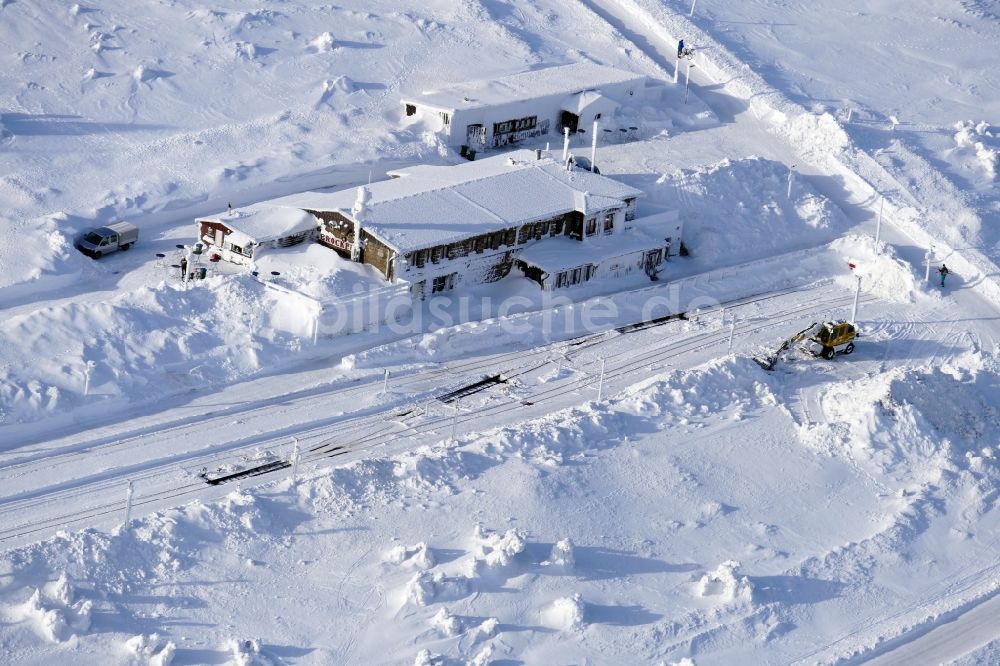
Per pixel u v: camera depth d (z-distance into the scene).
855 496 57.03
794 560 52.25
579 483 54.72
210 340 62.56
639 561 50.91
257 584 47.12
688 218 82.81
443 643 45.47
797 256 80.94
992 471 59.53
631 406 60.97
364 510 51.47
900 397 62.28
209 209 79.50
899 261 79.06
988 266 80.50
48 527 49.41
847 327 68.94
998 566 53.84
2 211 74.31
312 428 58.38
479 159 89.81
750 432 60.53
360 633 45.62
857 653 47.72
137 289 66.69
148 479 53.25
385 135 89.00
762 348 69.50
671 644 46.84
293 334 64.56
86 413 57.25
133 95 91.62
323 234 71.50
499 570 48.50
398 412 60.41
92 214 75.31
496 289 73.00
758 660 46.88
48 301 67.38
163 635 44.25
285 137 87.44
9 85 90.44
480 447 56.12
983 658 48.12
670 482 55.94
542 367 65.75
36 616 43.66
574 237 75.88
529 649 45.78
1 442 54.81
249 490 51.44
